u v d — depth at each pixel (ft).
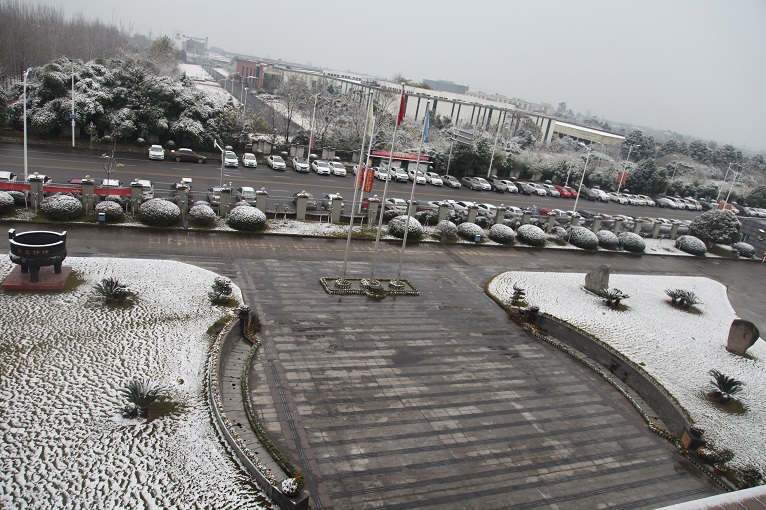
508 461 48.55
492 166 194.18
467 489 44.32
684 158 291.99
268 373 56.54
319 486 42.22
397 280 83.25
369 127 78.54
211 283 73.20
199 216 95.61
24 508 34.78
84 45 291.79
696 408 59.77
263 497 38.99
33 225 85.51
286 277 81.61
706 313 92.27
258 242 94.94
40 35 248.32
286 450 45.70
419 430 50.98
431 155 187.11
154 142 156.35
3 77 205.57
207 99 165.37
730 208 201.57
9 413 43.27
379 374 59.41
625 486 47.62
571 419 56.59
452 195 159.94
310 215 111.65
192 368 53.42
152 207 92.17
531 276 97.30
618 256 124.36
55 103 143.64
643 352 71.67
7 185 91.35
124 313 61.31
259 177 142.20
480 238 114.62
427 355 65.10
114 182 102.63
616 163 242.37
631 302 90.99
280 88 311.47
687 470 51.11
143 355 54.03
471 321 76.13
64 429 42.42
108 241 84.12
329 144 185.06
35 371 48.88
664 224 159.53
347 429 49.57
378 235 79.77
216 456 42.24
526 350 70.28
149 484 38.37
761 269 134.41
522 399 58.90
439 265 97.96
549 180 212.23
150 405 46.75
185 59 634.02
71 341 54.34
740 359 74.23
